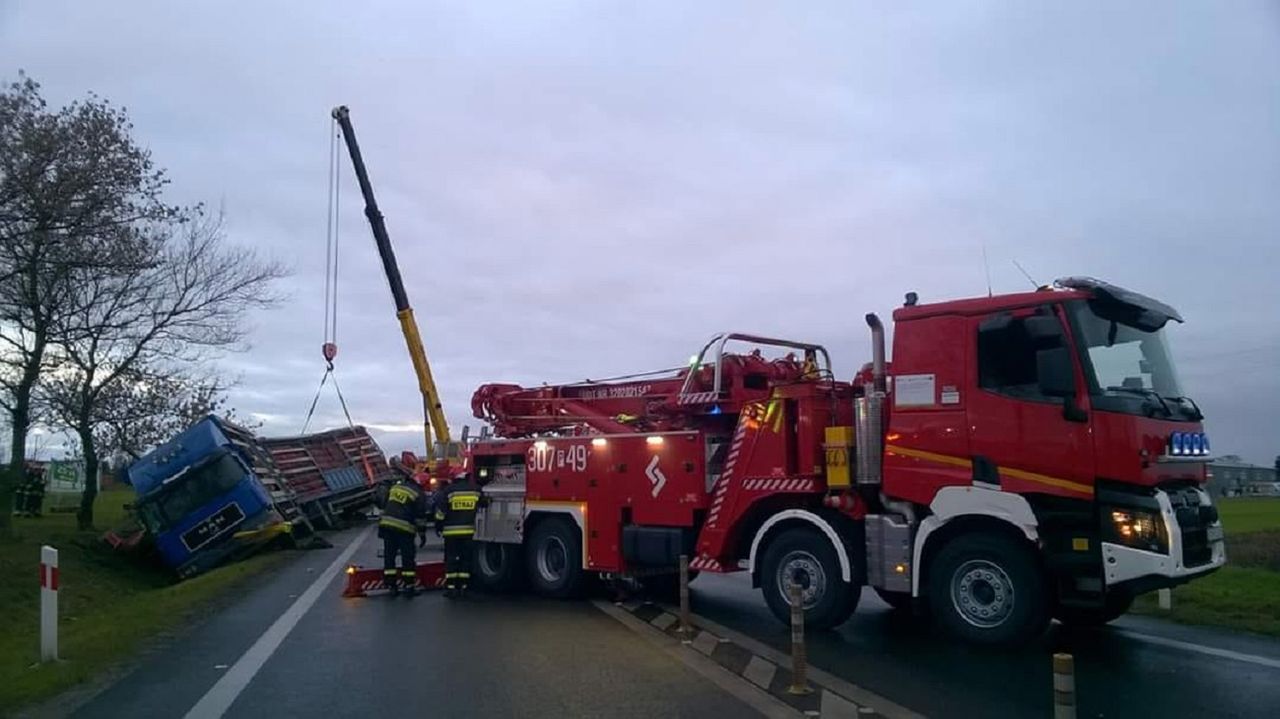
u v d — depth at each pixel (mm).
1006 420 9164
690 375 12305
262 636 10422
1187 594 12117
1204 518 9242
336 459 32500
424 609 12414
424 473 18766
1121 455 8578
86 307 21078
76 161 15656
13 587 16062
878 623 10875
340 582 15492
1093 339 8977
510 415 14875
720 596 13477
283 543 22312
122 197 16984
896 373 9930
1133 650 9195
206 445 20312
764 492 10891
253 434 27375
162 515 20016
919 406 9719
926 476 9586
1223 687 7711
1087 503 8734
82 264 14734
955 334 9578
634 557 12352
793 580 10539
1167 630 10273
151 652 9547
